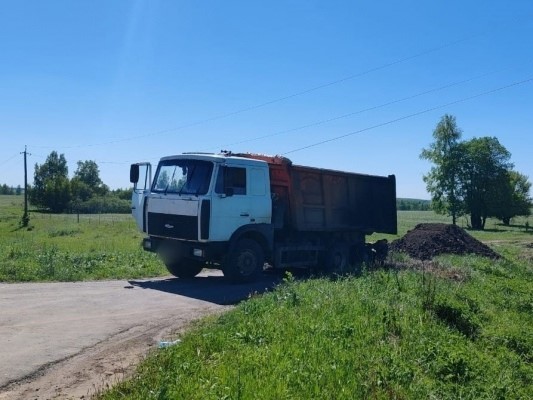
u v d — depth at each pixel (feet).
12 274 41.16
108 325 26.68
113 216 250.57
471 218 239.30
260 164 42.75
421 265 54.39
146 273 46.52
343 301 29.19
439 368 21.15
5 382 18.19
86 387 18.26
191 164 40.98
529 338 28.58
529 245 118.83
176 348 20.99
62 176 321.32
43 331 24.79
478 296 37.22
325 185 49.32
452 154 231.30
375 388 18.19
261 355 19.52
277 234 47.01
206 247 39.68
